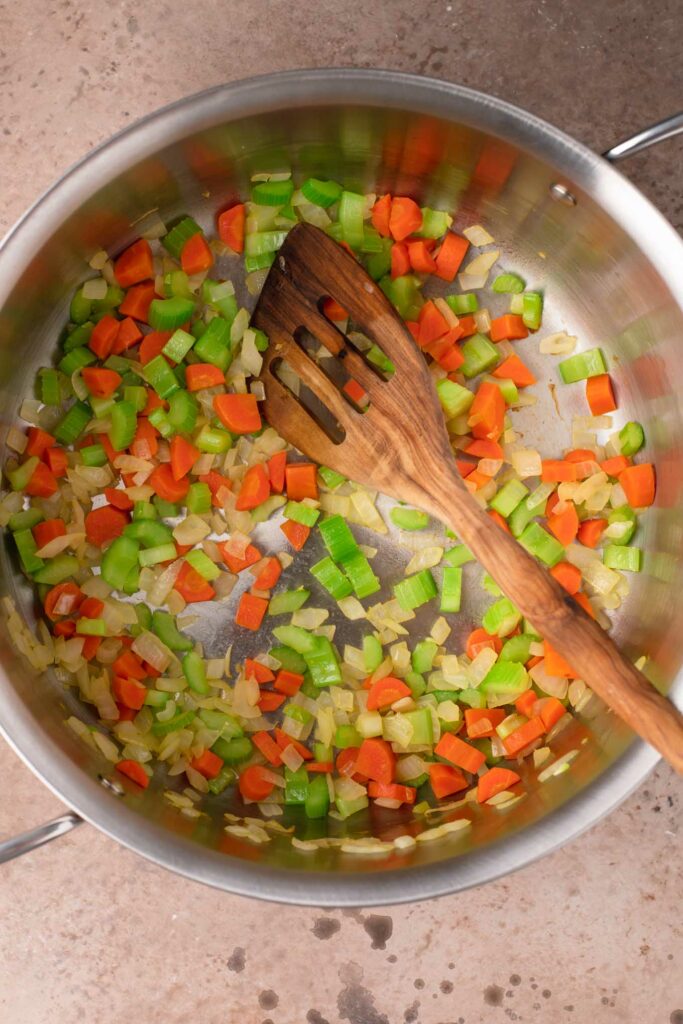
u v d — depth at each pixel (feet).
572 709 1.88
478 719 1.85
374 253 1.90
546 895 1.91
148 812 1.71
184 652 1.89
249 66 1.93
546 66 1.92
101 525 1.85
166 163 1.76
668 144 1.92
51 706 1.79
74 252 1.78
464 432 1.90
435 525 1.90
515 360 1.90
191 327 1.89
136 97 1.92
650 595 1.90
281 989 1.91
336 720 1.88
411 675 1.89
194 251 1.86
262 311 1.82
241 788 1.84
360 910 1.91
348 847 1.77
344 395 1.80
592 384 1.91
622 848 1.91
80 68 1.92
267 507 1.89
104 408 1.85
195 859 1.64
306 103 1.71
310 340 1.91
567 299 1.93
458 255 1.90
